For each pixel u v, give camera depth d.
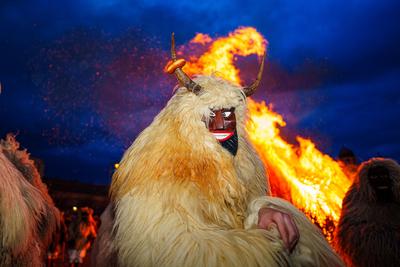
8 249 2.80
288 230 2.08
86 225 11.07
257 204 2.32
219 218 2.26
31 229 3.12
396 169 4.71
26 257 3.02
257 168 2.58
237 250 1.97
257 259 1.96
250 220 2.26
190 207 2.17
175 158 2.28
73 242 10.85
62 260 12.04
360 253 4.61
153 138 2.39
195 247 1.99
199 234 2.06
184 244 2.01
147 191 2.22
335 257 2.30
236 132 2.46
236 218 2.34
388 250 4.46
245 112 2.56
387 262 4.45
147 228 2.11
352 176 7.85
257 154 2.65
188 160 2.28
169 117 2.43
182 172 2.25
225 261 1.94
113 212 2.52
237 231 2.09
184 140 2.32
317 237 2.30
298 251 2.21
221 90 2.40
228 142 2.39
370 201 4.77
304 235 2.26
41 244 3.67
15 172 3.18
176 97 2.49
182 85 2.51
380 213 4.66
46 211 3.99
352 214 4.86
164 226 2.09
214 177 2.30
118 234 2.25
